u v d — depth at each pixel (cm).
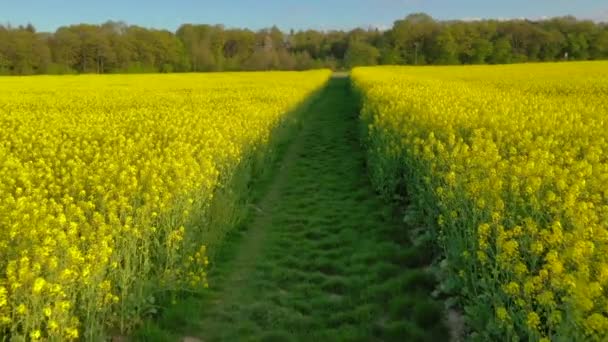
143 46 8350
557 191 637
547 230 489
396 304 613
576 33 8438
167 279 621
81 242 547
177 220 711
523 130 1059
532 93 2136
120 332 549
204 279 650
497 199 584
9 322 445
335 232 905
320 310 628
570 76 3241
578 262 398
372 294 653
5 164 906
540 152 780
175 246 641
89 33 8238
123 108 2150
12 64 7156
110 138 1219
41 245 520
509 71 4259
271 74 5912
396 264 745
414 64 9088
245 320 601
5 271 501
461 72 4431
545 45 8356
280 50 10156
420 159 896
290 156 1588
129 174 815
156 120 1559
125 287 550
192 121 1464
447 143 977
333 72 9250
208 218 815
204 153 979
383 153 1101
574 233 460
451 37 8812
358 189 1177
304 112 2466
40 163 922
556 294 410
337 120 2402
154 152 972
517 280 441
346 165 1430
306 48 10944
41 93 3056
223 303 641
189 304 610
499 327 437
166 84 4028
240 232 891
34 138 1230
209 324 592
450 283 600
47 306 445
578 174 672
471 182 655
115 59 8031
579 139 931
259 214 1009
